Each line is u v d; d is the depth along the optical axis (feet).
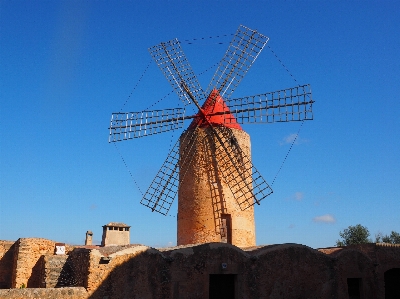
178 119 75.56
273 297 59.82
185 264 55.21
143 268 52.34
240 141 74.90
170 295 53.16
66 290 47.83
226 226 71.36
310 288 63.41
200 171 72.23
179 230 73.10
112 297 49.73
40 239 70.95
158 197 75.00
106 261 50.34
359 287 70.64
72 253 65.57
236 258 58.75
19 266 67.87
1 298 44.29
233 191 72.08
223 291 62.54
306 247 64.90
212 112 74.43
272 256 61.36
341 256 68.28
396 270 80.07
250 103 74.54
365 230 133.08
